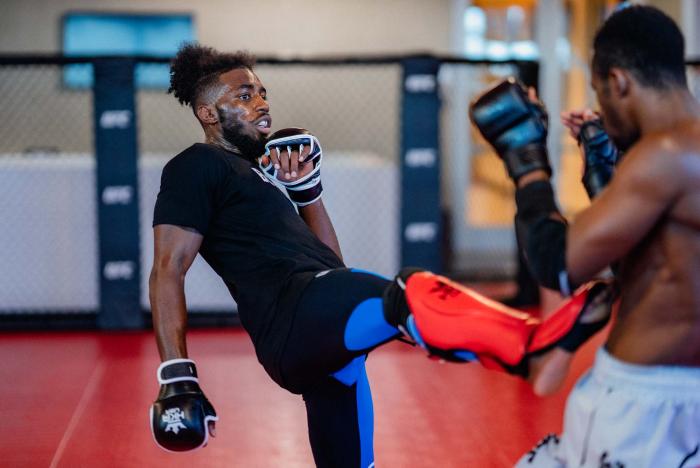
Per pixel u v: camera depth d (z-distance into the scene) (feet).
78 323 16.25
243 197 6.81
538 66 16.93
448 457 9.74
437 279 5.64
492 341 5.18
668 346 4.84
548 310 17.20
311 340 6.20
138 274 16.20
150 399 11.96
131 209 16.10
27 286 16.74
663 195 4.63
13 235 16.67
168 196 6.63
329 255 6.91
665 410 4.82
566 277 4.80
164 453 9.91
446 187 24.34
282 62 16.24
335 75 24.66
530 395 11.92
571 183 24.47
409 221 16.81
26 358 14.29
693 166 4.60
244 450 10.01
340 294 6.15
